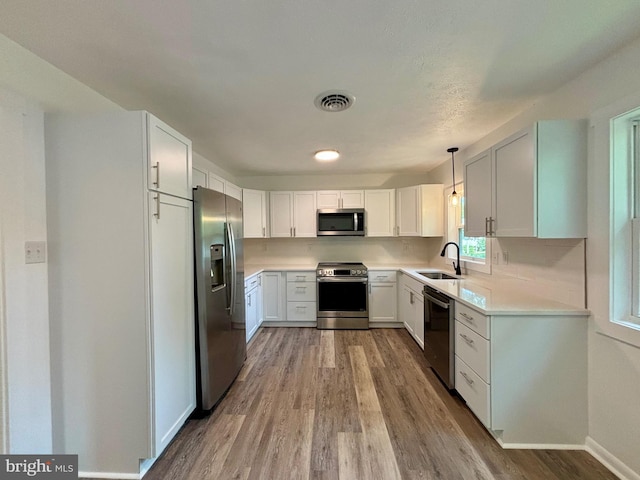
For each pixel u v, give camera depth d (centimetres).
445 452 174
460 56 155
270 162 378
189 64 160
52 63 158
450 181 368
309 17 126
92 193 159
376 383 257
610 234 159
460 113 228
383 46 146
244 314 296
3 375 141
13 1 114
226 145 304
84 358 162
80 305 160
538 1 118
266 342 360
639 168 155
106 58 154
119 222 159
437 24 131
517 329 179
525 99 205
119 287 160
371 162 384
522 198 185
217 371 224
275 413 215
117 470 162
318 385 254
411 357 312
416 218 407
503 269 262
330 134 273
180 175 191
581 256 177
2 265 140
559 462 166
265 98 200
